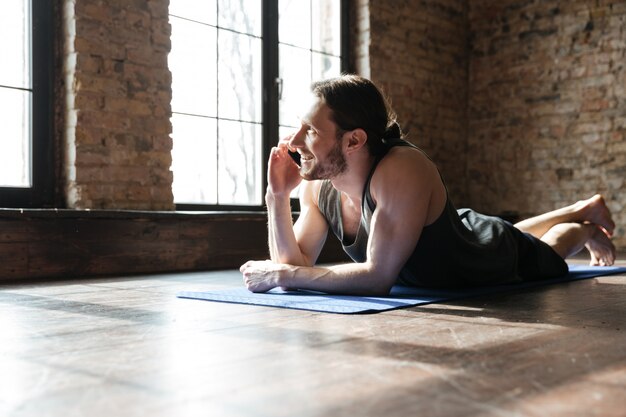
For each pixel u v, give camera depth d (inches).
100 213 147.2
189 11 192.7
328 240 202.5
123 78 168.6
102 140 164.4
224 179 201.0
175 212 161.2
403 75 255.3
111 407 40.2
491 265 103.7
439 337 62.9
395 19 252.2
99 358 54.0
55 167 163.0
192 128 192.7
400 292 98.7
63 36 162.1
